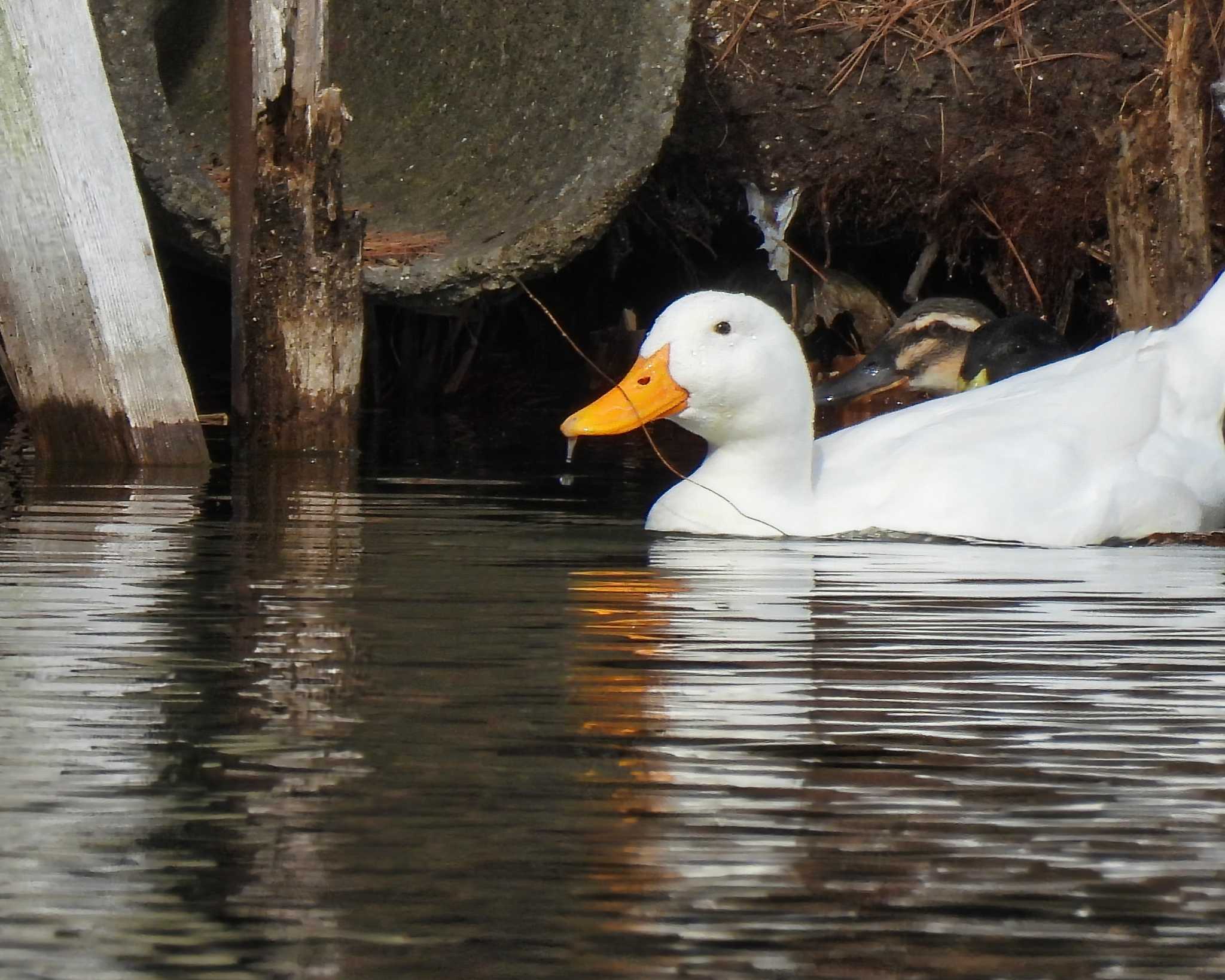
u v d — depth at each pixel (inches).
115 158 520.1
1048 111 727.7
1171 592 344.5
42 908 188.4
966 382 673.0
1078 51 730.8
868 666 280.7
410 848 202.7
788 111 722.8
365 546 388.5
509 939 181.8
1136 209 653.3
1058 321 741.3
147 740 237.9
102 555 369.4
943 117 724.7
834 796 219.9
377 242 667.4
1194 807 217.5
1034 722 251.1
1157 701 262.4
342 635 297.3
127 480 491.2
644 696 261.3
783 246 729.6
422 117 740.7
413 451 580.1
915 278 756.0
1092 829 210.4
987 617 318.0
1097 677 276.1
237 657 281.3
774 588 345.1
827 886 194.1
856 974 175.5
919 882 195.5
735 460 422.0
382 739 239.0
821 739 242.1
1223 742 242.1
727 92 720.3
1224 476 450.3
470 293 634.8
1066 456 426.6
